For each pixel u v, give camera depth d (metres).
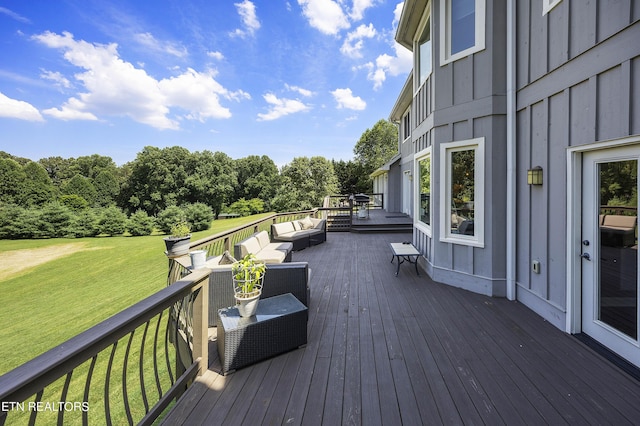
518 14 3.81
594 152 2.78
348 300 4.06
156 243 17.09
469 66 4.23
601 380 2.26
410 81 9.48
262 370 2.45
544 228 3.37
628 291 2.49
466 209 4.45
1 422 1.01
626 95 2.35
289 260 5.75
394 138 36.09
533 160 3.57
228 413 1.96
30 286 10.10
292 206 30.64
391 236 9.82
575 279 2.97
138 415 3.71
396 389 2.19
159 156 31.20
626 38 2.34
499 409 1.97
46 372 1.15
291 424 1.86
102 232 20.91
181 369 3.20
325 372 2.41
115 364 4.85
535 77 3.48
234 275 2.68
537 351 2.68
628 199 2.48
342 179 35.47
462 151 4.46
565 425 1.83
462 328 3.17
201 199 31.97
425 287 4.57
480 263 4.25
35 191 26.95
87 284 9.97
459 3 4.39
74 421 3.76
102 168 38.94
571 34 2.90
